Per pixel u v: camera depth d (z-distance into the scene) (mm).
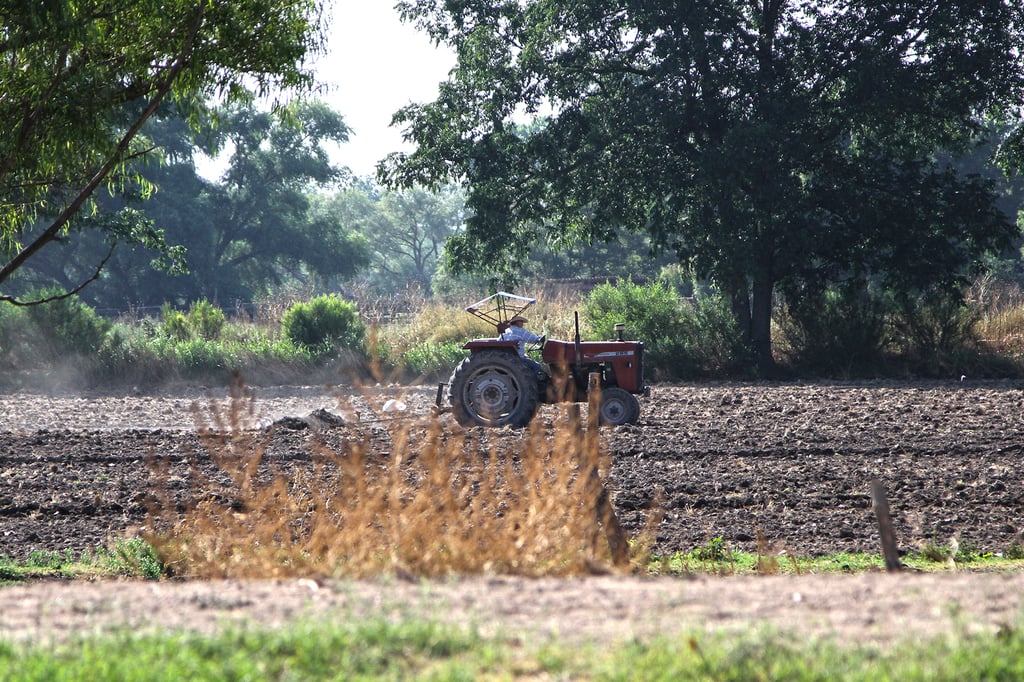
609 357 66750
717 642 18625
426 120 120938
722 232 109938
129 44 43469
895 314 117938
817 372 115500
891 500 44812
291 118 47125
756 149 106812
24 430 70688
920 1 109625
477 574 26344
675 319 118688
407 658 18359
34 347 117438
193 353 115250
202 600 22438
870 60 108062
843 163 116250
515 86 119312
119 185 49344
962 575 25906
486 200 118375
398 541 27438
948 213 111750
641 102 114062
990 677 16938
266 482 46594
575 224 125312
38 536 40000
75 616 21344
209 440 45938
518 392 65250
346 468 31859
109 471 52031
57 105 41500
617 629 20016
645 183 114938
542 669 17766
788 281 116750
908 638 18891
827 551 36938
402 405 34938
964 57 108000
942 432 63156
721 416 72125
